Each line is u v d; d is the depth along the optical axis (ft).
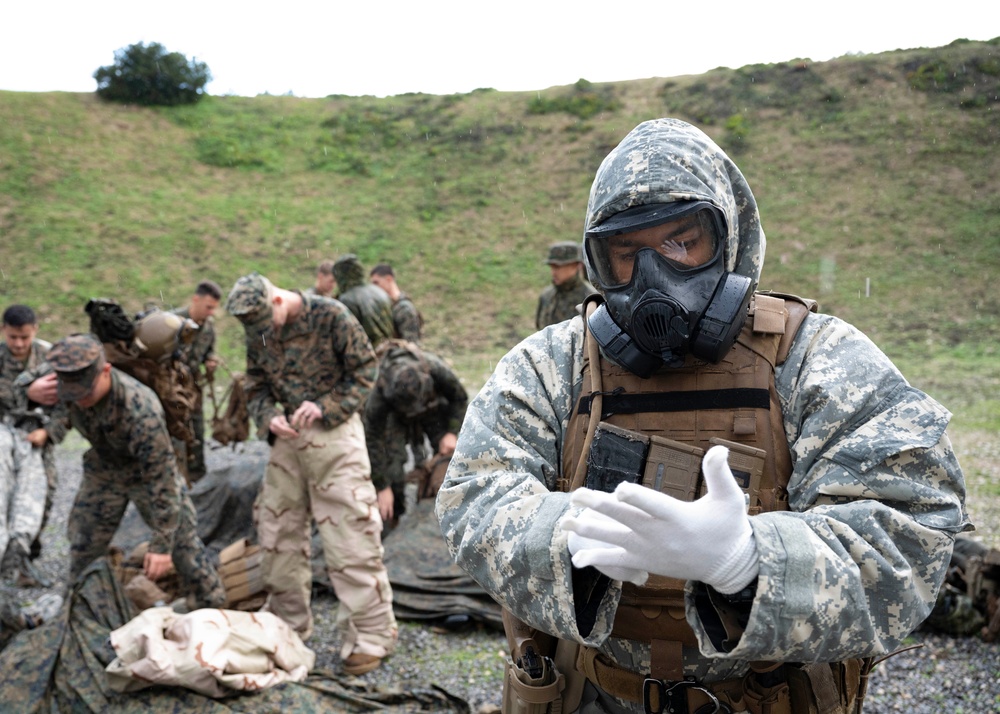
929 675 12.06
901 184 63.87
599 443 4.72
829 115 73.51
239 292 12.33
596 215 4.78
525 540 4.31
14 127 74.02
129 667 10.16
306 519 13.66
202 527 17.37
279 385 12.89
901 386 4.44
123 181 69.92
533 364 5.24
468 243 62.95
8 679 10.43
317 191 71.61
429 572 15.20
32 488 16.39
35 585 16.70
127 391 11.57
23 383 14.46
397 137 79.92
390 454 16.93
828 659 3.97
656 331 4.56
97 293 55.01
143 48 82.84
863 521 4.07
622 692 4.90
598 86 85.71
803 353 4.67
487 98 86.58
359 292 20.80
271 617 12.12
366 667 12.77
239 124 81.82
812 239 58.75
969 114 70.64
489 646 13.69
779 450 4.54
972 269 53.21
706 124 75.31
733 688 4.75
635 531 3.77
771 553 3.80
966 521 4.21
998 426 27.99
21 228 61.21
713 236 4.67
